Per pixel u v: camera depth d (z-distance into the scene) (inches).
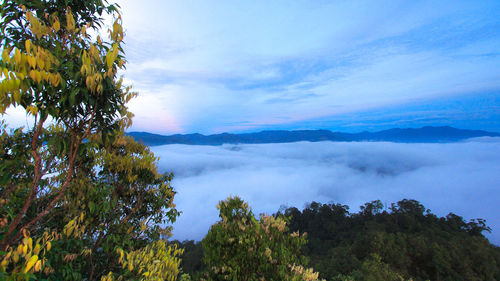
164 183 169.5
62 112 74.1
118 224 136.2
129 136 172.4
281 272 120.2
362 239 2122.3
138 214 159.6
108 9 86.4
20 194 109.0
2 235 86.3
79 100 73.7
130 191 151.9
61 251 95.7
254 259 133.2
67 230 100.8
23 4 78.4
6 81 59.0
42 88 65.7
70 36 84.5
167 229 167.5
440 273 1868.8
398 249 1958.7
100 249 131.4
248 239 136.8
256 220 149.9
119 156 152.6
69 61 73.1
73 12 92.7
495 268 1796.3
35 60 63.1
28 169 109.2
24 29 82.1
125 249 131.1
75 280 97.4
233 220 159.0
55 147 86.9
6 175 93.7
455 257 1884.8
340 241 2817.4
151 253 109.1
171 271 108.1
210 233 148.8
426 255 1979.6
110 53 73.8
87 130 77.2
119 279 102.1
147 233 155.9
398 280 1414.9
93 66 72.6
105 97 77.8
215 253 142.1
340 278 1407.5
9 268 73.1
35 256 66.9
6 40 73.9
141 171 156.5
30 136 98.5
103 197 124.6
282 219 155.8
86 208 125.0
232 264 133.3
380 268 1406.3
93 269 115.7
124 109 101.4
